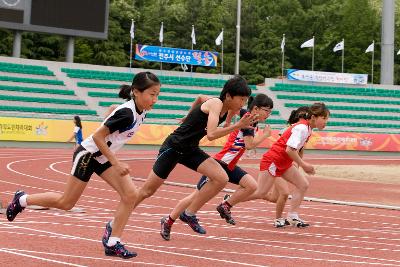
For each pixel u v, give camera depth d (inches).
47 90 1674.5
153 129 1664.6
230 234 399.2
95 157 283.9
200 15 2955.2
